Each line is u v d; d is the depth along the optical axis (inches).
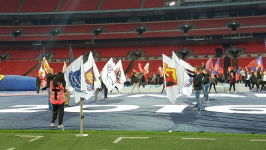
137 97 709.9
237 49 1817.2
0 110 453.4
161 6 2084.2
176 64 369.7
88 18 2233.0
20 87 1163.3
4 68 1866.4
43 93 987.3
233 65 1674.5
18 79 1167.0
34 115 386.6
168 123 307.9
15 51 2079.2
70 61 267.1
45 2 2298.2
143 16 2190.0
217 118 335.3
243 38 1849.2
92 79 265.4
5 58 1994.3
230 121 313.1
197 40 1921.8
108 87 655.8
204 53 1840.6
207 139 227.9
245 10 2007.9
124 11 2014.0
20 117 369.1
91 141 227.5
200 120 323.9
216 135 243.4
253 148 199.3
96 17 2192.4
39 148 210.1
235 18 2005.4
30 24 2246.6
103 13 2064.5
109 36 2065.7
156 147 205.9
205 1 2001.7
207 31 1959.9
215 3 1982.0
